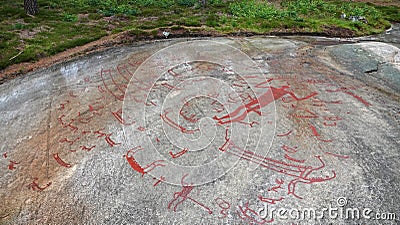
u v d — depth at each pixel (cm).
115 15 596
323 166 264
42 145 286
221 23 558
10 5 622
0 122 311
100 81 376
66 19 561
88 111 327
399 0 783
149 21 561
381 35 547
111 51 451
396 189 243
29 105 335
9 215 226
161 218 222
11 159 272
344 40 516
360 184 247
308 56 445
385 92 361
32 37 473
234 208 229
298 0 717
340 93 358
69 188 246
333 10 657
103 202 235
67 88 363
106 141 290
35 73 391
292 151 279
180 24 543
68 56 429
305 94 355
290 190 243
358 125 309
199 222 220
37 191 244
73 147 284
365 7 690
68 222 221
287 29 541
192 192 242
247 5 665
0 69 391
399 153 276
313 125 309
